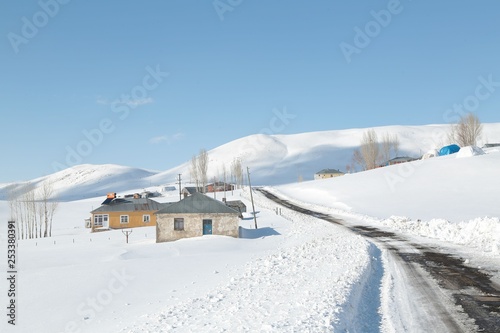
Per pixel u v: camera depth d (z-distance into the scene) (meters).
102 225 64.94
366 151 141.00
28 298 18.72
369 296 13.27
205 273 22.61
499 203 50.41
